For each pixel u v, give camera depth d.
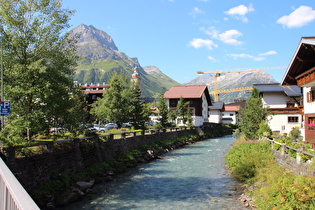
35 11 17.69
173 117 55.53
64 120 17.34
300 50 21.28
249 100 34.16
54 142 16.53
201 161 27.38
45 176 15.30
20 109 14.77
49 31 17.67
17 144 14.31
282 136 26.92
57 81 16.25
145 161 27.19
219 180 19.33
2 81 14.90
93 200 14.91
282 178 13.31
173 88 70.56
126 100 41.00
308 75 21.92
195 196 15.62
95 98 72.75
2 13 16.19
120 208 13.66
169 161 27.59
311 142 19.28
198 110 64.81
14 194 3.28
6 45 16.11
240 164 20.72
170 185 18.12
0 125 16.36
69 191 15.10
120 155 25.48
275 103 41.31
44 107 15.53
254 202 13.45
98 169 20.08
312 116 23.94
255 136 31.55
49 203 13.46
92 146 21.05
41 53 17.44
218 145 42.88
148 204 14.29
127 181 19.20
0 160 6.79
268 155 20.42
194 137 50.56
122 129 42.06
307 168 12.79
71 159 18.03
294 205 9.91
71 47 18.97
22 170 13.78
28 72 14.72
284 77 26.28
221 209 13.39
